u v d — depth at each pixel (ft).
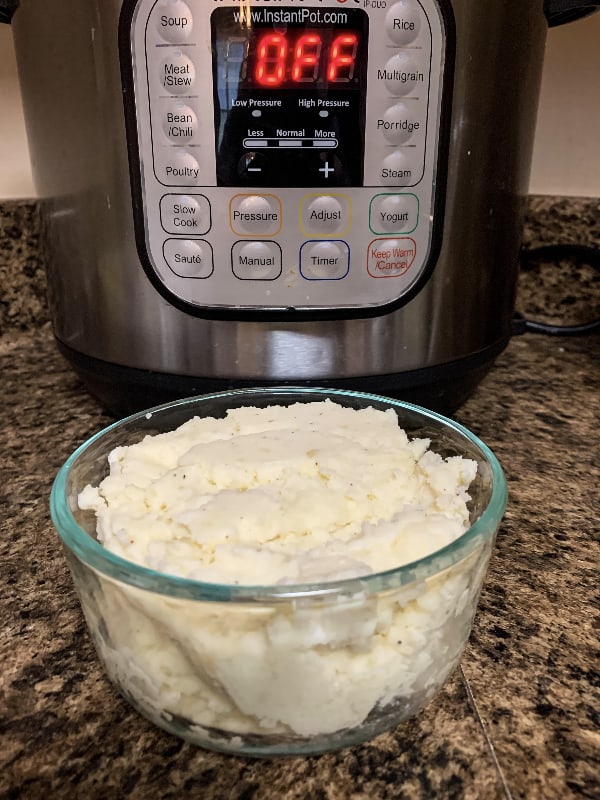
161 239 1.29
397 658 0.84
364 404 1.28
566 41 2.17
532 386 2.01
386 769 0.84
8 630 1.07
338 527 0.92
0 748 0.87
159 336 1.37
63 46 1.26
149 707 0.88
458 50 1.23
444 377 1.45
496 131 1.35
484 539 0.88
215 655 0.78
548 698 0.94
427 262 1.34
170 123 1.20
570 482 1.49
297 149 1.21
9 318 2.29
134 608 0.83
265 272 1.29
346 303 1.32
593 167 2.29
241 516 0.89
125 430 1.18
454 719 0.91
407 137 1.24
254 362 1.36
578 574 1.19
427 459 1.09
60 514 0.94
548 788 0.81
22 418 1.78
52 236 1.49
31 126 1.45
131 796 0.81
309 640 0.78
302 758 0.86
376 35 1.17
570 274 2.38
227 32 1.14
